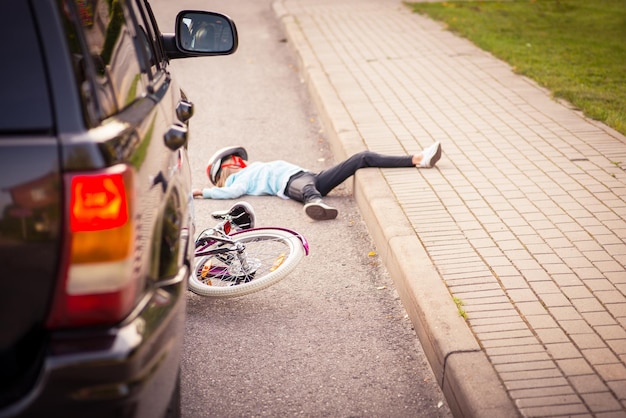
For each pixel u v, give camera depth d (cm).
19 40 227
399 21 1423
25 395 220
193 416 364
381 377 397
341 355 420
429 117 797
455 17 1447
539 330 386
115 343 227
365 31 1323
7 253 220
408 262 470
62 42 230
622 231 505
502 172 629
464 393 339
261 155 787
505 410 322
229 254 508
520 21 1424
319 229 600
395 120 789
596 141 707
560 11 1566
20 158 218
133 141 250
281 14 1557
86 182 221
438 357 380
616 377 344
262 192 671
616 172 622
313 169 745
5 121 222
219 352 425
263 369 407
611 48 1174
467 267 460
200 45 500
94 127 232
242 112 950
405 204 567
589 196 570
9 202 218
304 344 432
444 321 398
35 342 228
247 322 460
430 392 383
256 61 1239
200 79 1131
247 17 1642
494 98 867
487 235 505
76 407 224
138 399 232
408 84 940
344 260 545
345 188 697
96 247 224
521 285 434
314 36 1287
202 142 831
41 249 221
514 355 364
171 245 280
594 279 439
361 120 791
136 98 295
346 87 930
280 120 912
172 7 1764
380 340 435
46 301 224
